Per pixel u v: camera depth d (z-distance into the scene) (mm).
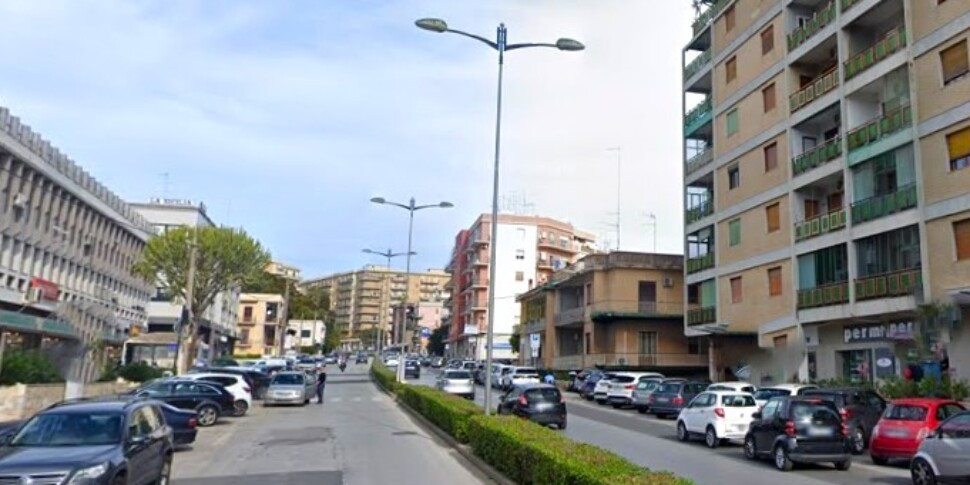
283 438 20859
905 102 27469
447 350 124438
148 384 26688
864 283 28531
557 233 104500
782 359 34281
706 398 21641
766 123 36938
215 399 25672
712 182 44938
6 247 32750
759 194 37156
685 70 47312
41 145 35281
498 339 97750
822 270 31828
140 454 10859
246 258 49938
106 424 10797
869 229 28547
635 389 34906
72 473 9258
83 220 42125
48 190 36844
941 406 16484
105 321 40438
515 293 99438
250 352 104312
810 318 32062
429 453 17297
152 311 64875
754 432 17812
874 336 28891
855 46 30984
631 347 52688
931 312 24859
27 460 9508
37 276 36062
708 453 19453
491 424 14328
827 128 34125
